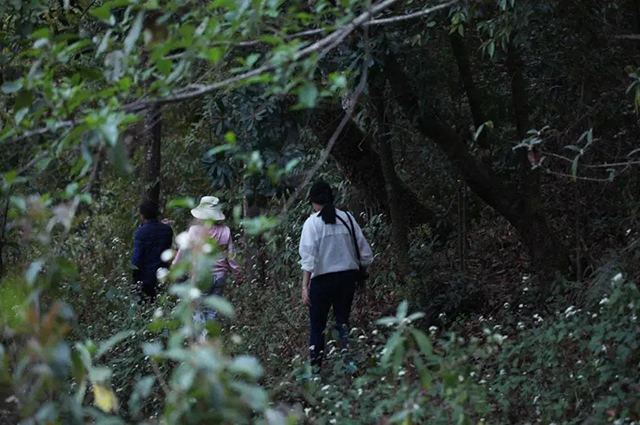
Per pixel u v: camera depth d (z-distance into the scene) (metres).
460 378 5.10
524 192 9.30
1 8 6.71
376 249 11.04
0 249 5.52
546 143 9.85
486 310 9.38
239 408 3.50
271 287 10.60
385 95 9.67
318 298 8.41
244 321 9.29
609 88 9.68
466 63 9.59
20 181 4.36
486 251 11.67
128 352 7.48
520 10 7.96
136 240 10.29
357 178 11.76
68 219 4.04
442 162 11.04
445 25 9.18
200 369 3.36
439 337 8.94
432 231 12.01
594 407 5.47
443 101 10.51
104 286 9.27
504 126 10.84
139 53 4.63
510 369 6.44
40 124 4.88
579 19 9.48
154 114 4.90
